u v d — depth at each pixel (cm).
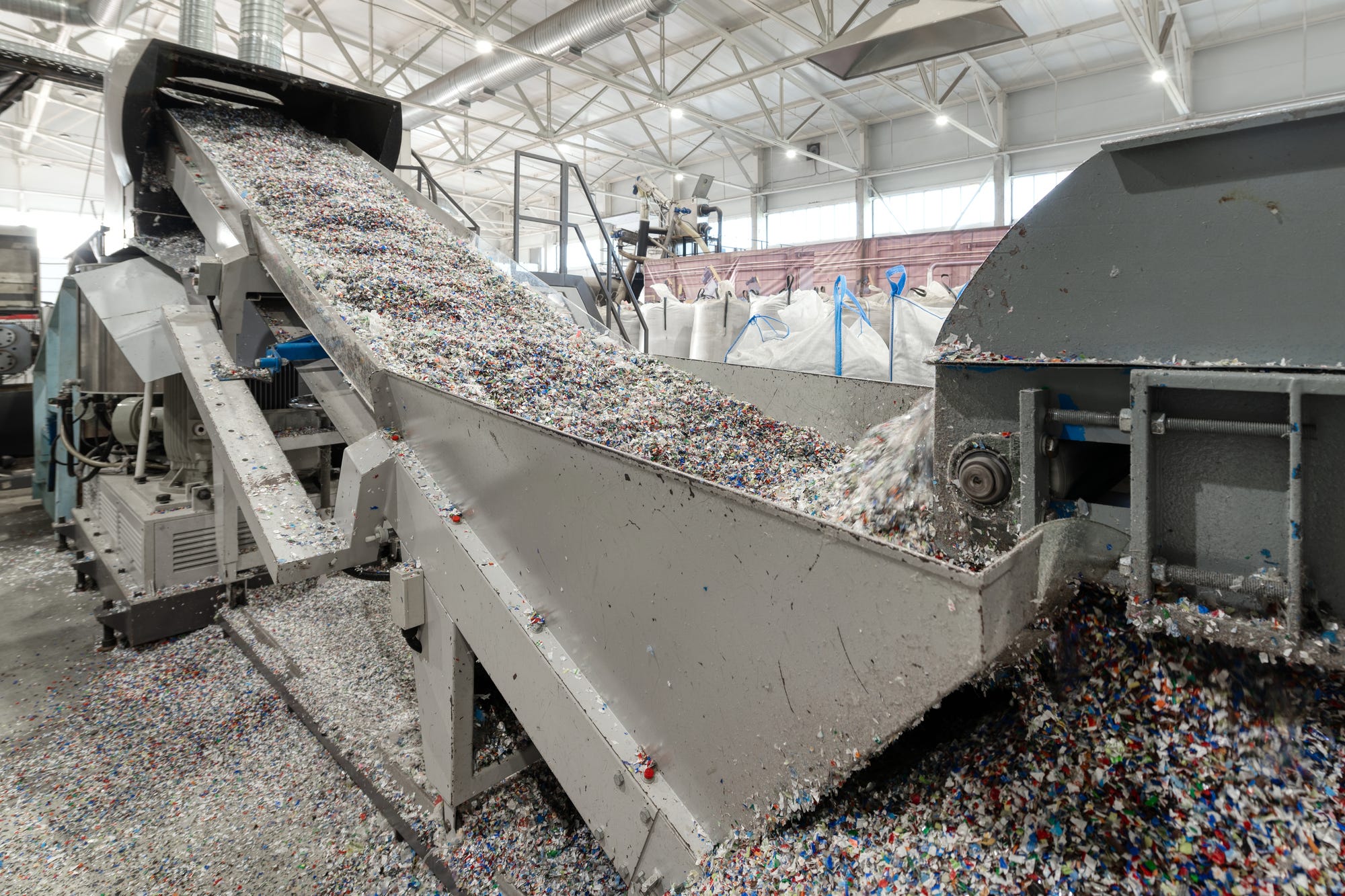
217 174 250
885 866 74
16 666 238
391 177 323
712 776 89
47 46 1062
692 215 921
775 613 77
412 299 209
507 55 952
